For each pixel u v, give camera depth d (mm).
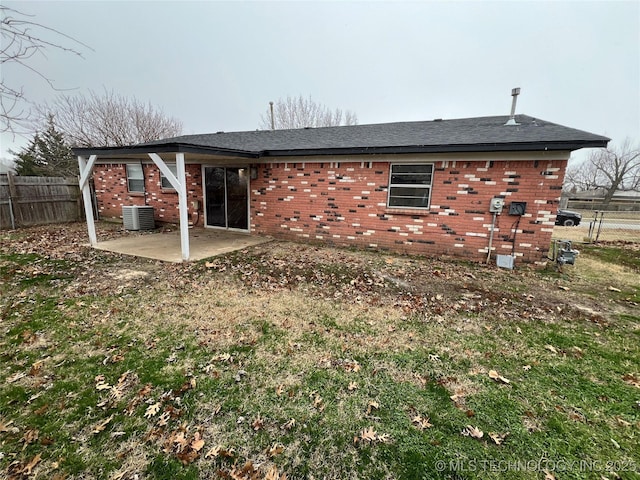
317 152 7375
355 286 5066
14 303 4094
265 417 2262
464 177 6594
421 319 3914
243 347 3189
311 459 1928
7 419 2172
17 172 18641
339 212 7988
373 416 2285
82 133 18312
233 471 1832
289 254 7035
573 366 2947
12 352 2994
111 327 3541
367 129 9742
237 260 6402
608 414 2322
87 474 1793
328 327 3662
